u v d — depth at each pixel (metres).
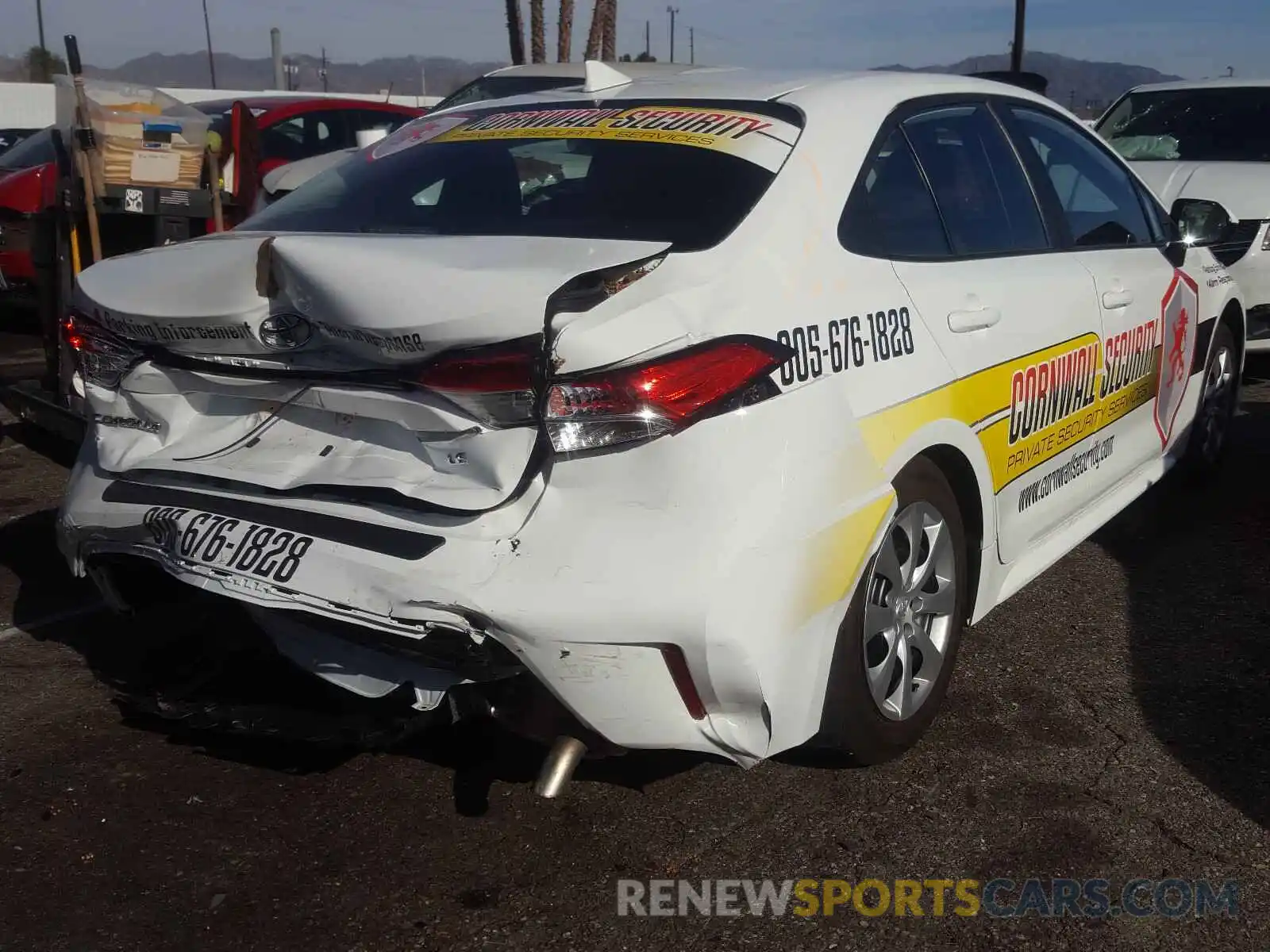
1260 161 8.13
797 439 2.62
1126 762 3.26
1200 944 2.56
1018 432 3.56
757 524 2.50
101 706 3.55
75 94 5.43
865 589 2.86
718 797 3.09
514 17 16.47
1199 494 5.61
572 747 2.61
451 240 2.79
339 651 2.69
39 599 4.32
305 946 2.55
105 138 5.52
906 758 3.28
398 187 3.37
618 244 2.70
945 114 3.66
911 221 3.31
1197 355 5.04
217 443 2.86
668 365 2.46
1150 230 4.76
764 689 2.54
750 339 2.59
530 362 2.42
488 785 3.14
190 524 2.73
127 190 5.60
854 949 2.55
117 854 2.85
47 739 3.35
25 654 3.88
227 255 2.74
